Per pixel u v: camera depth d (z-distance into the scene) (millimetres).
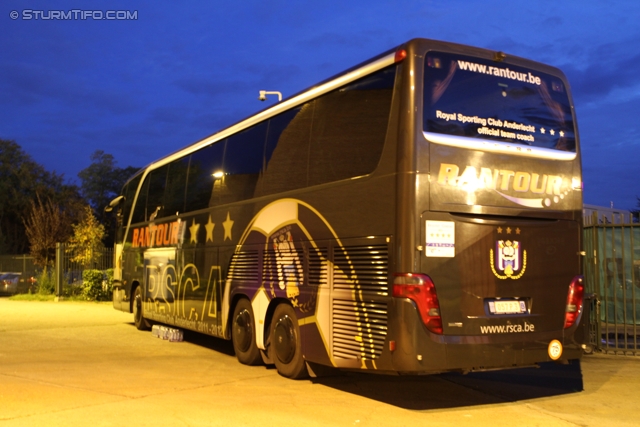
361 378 9141
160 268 14070
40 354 11227
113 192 67625
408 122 6891
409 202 6770
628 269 12125
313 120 8664
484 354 6977
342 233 7723
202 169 12344
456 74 7242
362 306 7266
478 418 6949
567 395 8188
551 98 7926
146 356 11211
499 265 7195
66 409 7109
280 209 9227
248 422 6676
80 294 25484
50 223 30000
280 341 9031
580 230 7891
